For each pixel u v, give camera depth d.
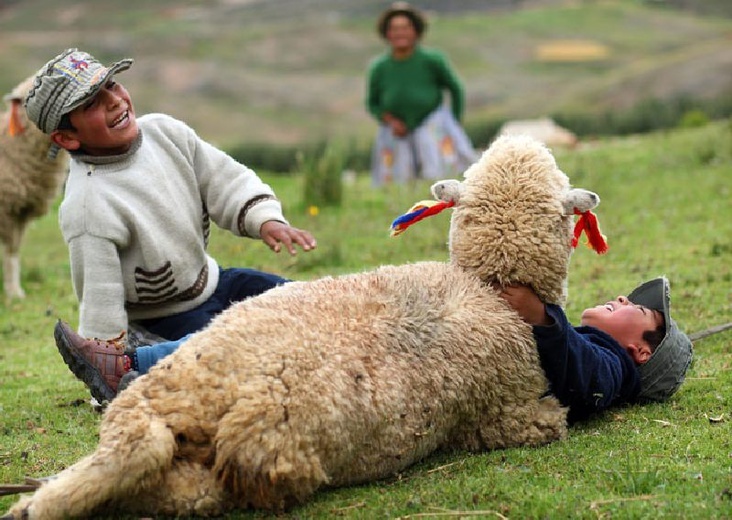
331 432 4.69
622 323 6.58
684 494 4.82
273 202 6.82
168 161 6.73
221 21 89.81
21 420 7.14
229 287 7.00
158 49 75.38
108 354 5.80
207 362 4.69
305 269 12.80
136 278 6.55
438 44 77.62
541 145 5.80
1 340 10.40
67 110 6.25
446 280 5.54
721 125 22.55
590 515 4.61
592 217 5.68
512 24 84.50
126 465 4.47
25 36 79.00
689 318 9.02
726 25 85.44
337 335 4.90
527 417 5.62
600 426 6.15
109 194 6.40
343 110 62.56
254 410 4.55
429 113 18.33
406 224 5.80
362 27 84.81
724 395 6.70
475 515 4.71
